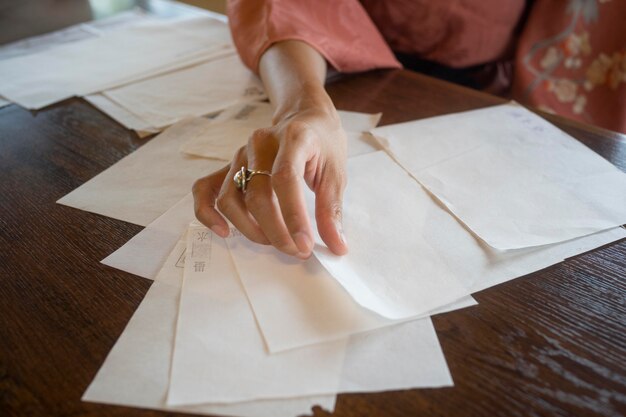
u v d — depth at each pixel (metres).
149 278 0.35
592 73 0.79
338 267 0.35
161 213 0.42
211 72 0.71
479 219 0.40
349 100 0.62
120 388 0.28
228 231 0.37
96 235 0.40
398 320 0.31
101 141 0.55
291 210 0.34
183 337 0.31
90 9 1.01
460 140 0.52
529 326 0.31
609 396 0.27
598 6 0.75
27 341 0.31
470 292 0.34
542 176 0.46
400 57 0.94
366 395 0.27
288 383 0.28
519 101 0.87
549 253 0.37
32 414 0.26
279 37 0.62
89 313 0.33
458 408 0.26
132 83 0.68
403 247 0.37
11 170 0.50
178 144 0.53
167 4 1.03
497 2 0.82
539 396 0.27
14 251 0.39
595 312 0.32
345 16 0.70
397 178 0.46
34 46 0.82
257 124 0.57
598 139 0.52
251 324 0.31
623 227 0.39
